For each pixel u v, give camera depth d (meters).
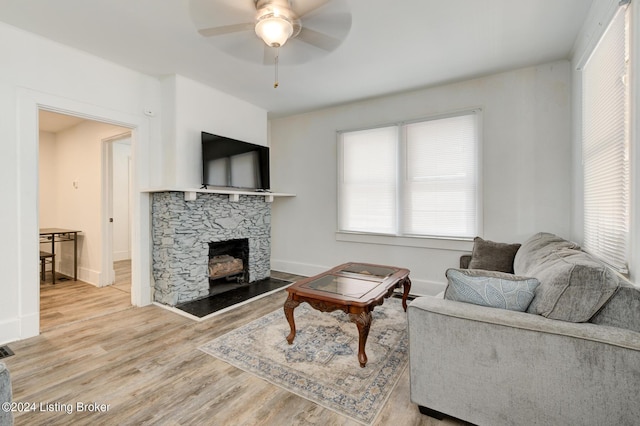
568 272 1.39
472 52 2.84
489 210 3.39
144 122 3.39
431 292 3.73
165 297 3.43
